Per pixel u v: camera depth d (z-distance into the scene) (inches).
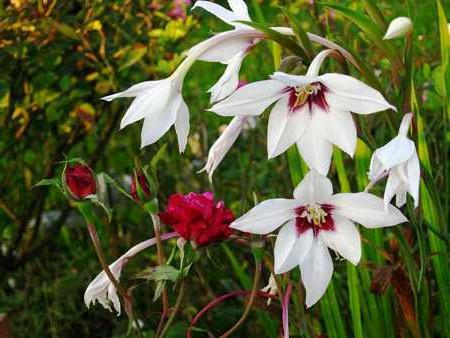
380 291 17.7
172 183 32.0
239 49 15.0
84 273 30.2
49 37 25.9
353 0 23.2
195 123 32.7
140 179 15.5
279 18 27.7
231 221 15.8
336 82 13.5
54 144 30.7
